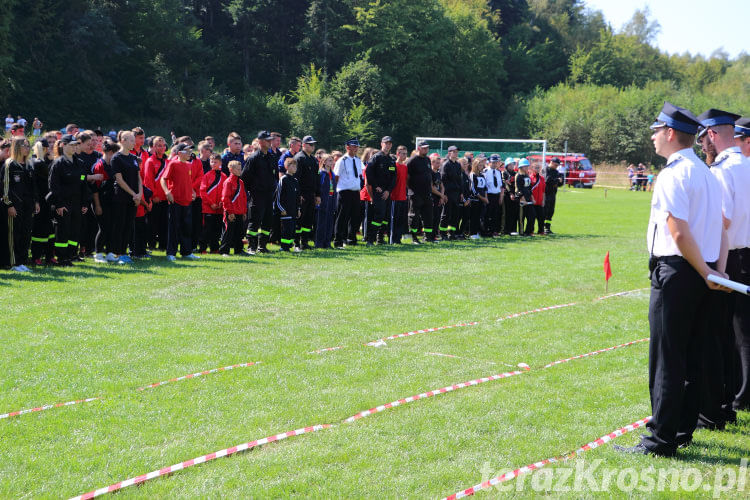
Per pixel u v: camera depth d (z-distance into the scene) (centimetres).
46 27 5116
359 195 1454
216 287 970
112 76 5659
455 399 550
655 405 452
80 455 439
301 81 6331
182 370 608
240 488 397
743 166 522
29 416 500
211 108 5788
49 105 5116
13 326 730
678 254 442
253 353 663
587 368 639
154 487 397
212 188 1277
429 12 7288
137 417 502
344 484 404
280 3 6644
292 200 1324
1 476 409
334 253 1345
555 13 11119
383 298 931
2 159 1009
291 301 897
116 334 714
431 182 1561
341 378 596
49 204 1062
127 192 1105
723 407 520
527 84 8706
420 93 7062
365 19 6831
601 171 6072
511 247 1549
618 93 7331
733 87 9450
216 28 6931
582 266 1275
